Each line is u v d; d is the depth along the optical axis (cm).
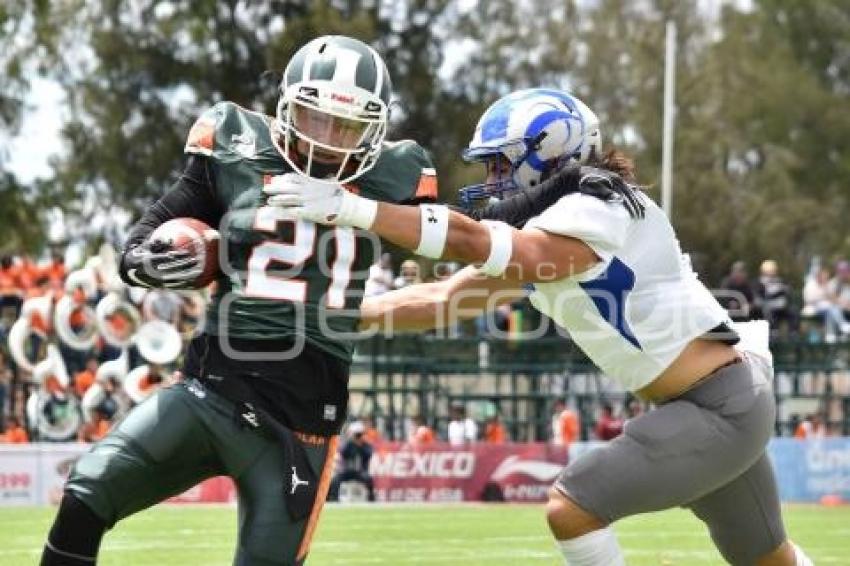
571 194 1026
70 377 3550
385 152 1030
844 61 9612
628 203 1028
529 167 1097
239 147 1009
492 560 2155
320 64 973
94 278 3431
